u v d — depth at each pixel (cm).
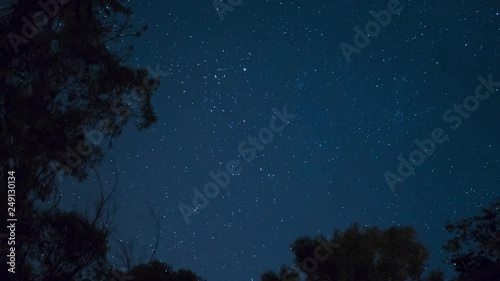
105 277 1516
